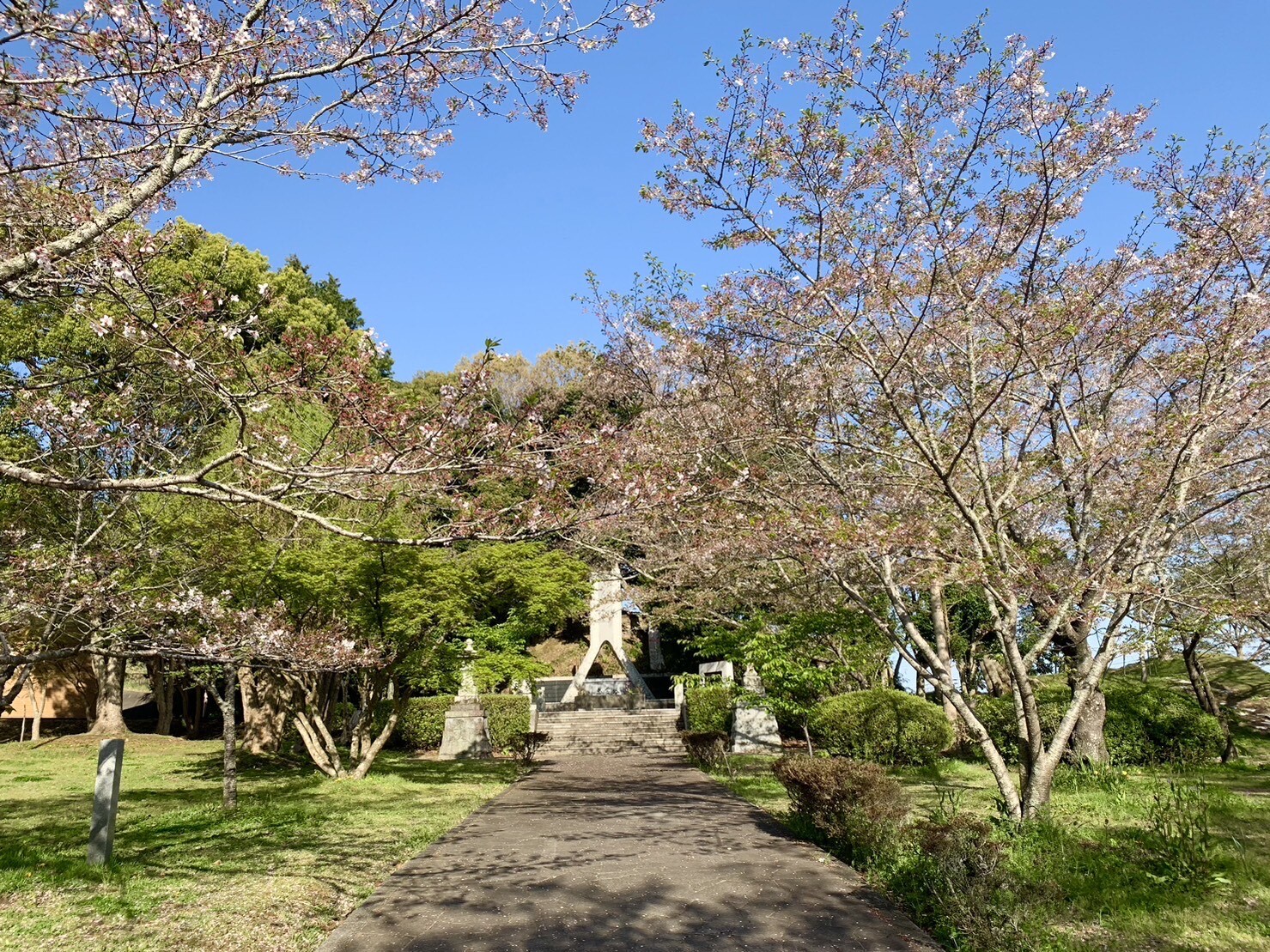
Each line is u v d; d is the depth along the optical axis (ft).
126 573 28.27
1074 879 19.92
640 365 39.52
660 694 92.32
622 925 17.66
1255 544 37.70
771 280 27.43
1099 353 29.37
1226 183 27.30
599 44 18.10
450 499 18.13
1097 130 24.29
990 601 28.02
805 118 24.62
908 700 50.90
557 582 49.80
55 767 52.70
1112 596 25.75
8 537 26.40
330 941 16.67
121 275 14.80
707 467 27.37
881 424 30.35
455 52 17.22
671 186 26.63
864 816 23.44
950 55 24.64
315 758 47.16
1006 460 33.06
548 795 39.99
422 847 26.35
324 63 17.54
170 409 23.98
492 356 16.87
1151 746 47.50
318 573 40.01
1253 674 68.69
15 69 14.37
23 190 15.94
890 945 16.22
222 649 24.22
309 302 66.39
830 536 24.63
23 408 18.38
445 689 49.39
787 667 46.55
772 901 19.38
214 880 20.83
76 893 19.43
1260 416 25.12
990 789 37.68
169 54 14.93
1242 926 16.85
